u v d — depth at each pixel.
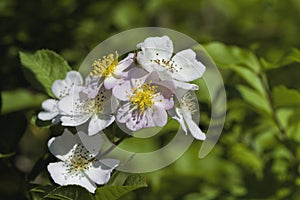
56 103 0.61
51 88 0.63
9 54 0.75
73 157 0.59
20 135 0.66
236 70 0.76
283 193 0.76
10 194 0.74
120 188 0.58
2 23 0.77
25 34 0.77
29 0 0.78
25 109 0.73
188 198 0.79
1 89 0.75
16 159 0.75
